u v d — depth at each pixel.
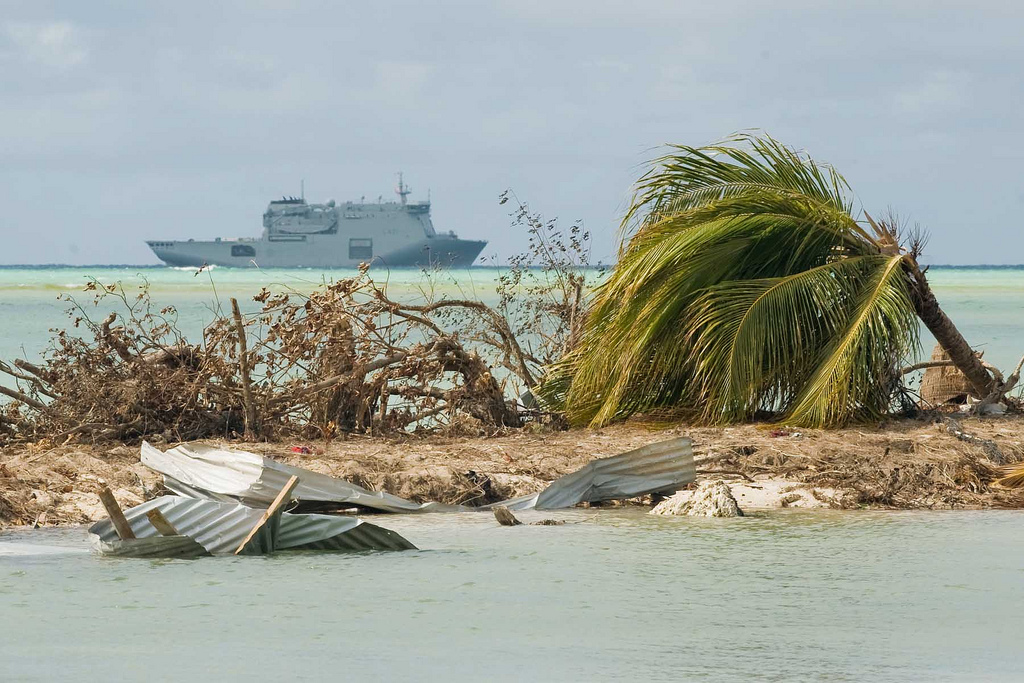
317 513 35.91
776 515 35.88
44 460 39.09
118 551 29.42
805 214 48.97
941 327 51.47
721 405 46.59
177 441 43.88
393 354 47.78
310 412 48.09
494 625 23.27
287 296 46.97
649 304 47.41
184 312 148.50
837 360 45.88
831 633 22.70
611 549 30.64
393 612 24.27
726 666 20.50
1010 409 52.34
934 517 35.53
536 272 72.31
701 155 50.44
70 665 20.58
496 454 42.03
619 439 44.88
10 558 29.42
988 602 25.09
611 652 21.41
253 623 23.39
